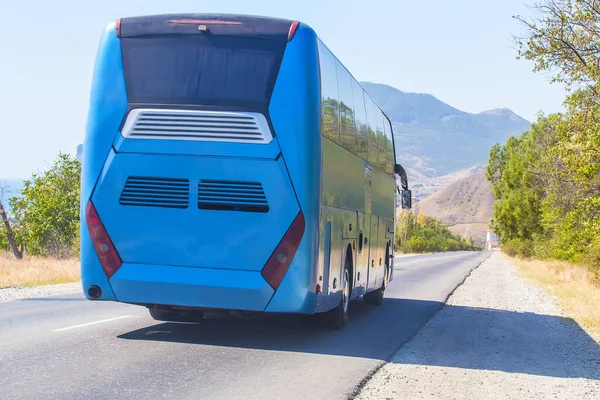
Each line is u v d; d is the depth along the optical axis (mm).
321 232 10617
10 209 50500
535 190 72750
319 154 10367
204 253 10195
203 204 10180
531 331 15594
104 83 10391
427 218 177625
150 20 10430
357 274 14406
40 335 11242
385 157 18266
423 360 10844
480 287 30531
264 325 13602
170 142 10188
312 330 13312
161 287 10266
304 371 9219
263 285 10133
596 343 14164
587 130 21438
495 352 12125
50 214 50500
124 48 10422
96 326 12461
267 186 10109
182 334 11867
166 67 10305
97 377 8125
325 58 11047
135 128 10266
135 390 7543
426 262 61969
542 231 74562
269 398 7547
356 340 12406
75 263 34906
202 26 10273
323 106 10719
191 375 8523
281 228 10109
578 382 9820
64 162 52531
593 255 31984
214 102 10180
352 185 13391
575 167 22000
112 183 10305
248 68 10227
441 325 15656
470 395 8547
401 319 16469
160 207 10242
